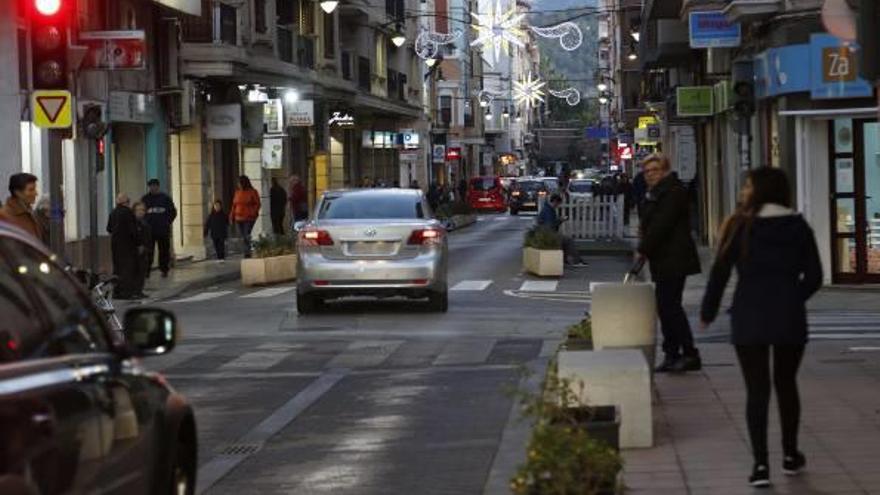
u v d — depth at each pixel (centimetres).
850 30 1313
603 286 1411
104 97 3747
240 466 1251
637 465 1125
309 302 2608
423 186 9494
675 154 6419
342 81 6322
